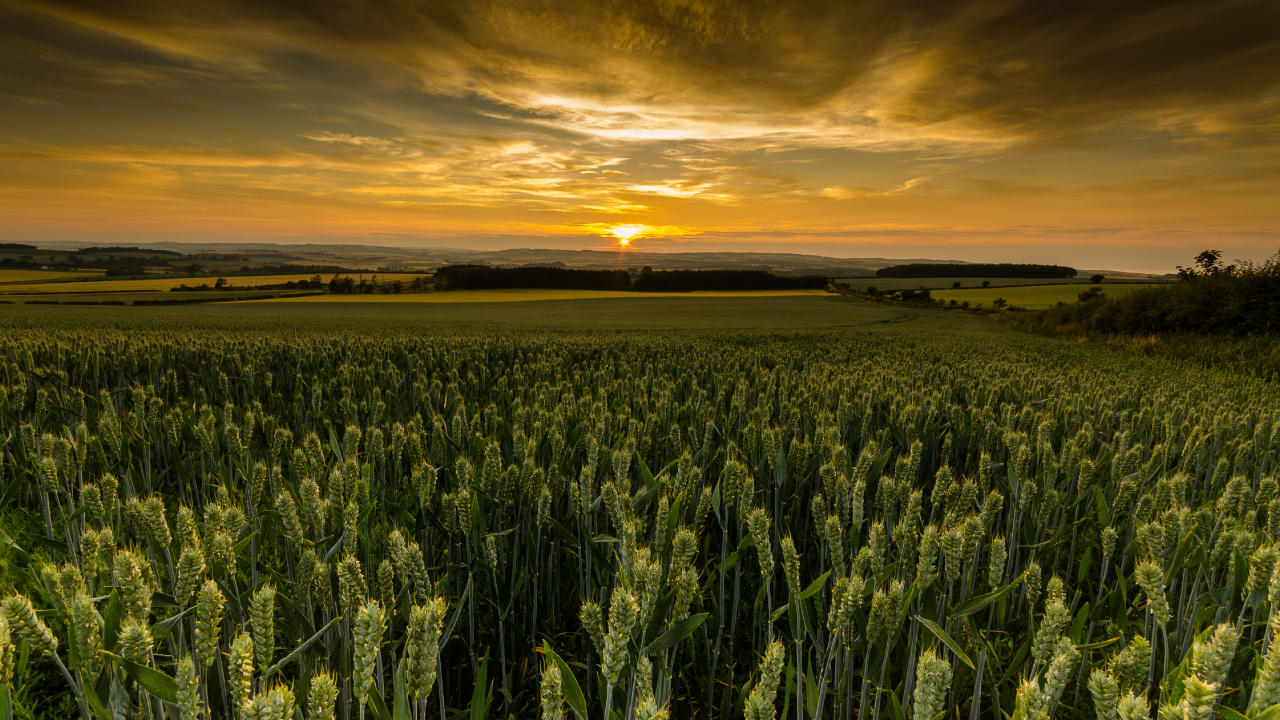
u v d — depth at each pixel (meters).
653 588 2.37
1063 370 16.64
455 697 3.86
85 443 4.43
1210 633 2.35
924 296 114.88
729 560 3.43
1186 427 6.59
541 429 5.83
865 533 4.64
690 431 5.39
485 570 3.95
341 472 3.81
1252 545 2.96
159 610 3.17
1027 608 4.21
